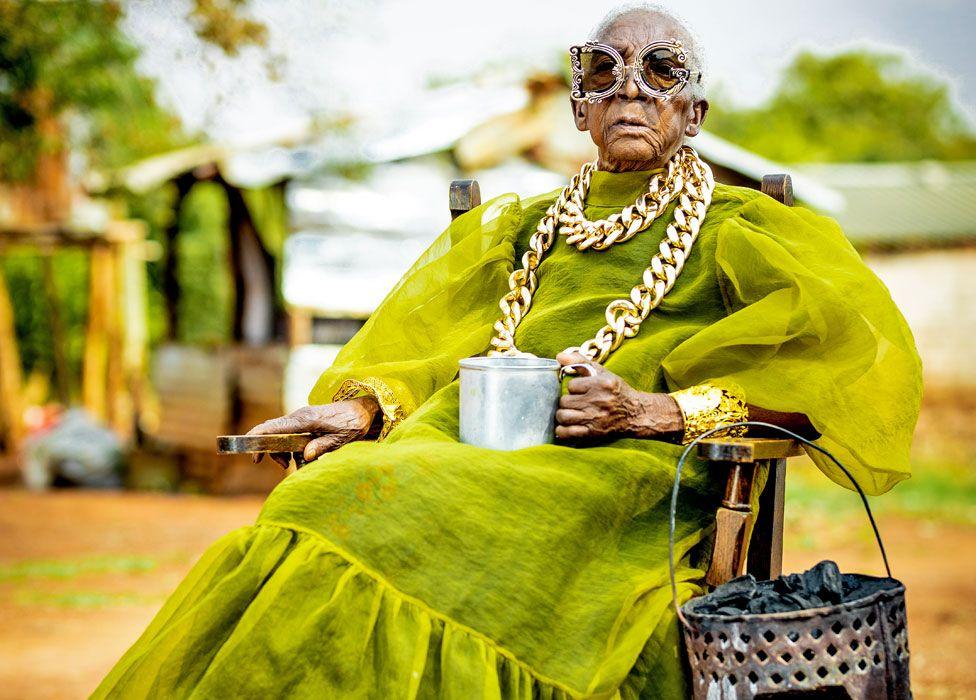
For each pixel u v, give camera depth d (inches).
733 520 100.5
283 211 567.5
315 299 573.9
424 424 110.4
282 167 557.0
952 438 751.1
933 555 406.9
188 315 878.4
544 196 132.9
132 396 655.8
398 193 574.9
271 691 92.6
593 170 126.7
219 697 92.1
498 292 127.0
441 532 96.7
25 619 287.1
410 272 130.5
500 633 95.3
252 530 98.7
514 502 99.0
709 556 107.6
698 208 119.6
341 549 95.3
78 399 866.8
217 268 887.1
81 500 530.0
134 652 98.3
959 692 221.1
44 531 436.1
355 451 101.7
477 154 568.1
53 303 700.7
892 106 1273.4
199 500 538.0
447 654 93.8
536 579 97.3
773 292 110.3
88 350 683.4
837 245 114.8
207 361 587.2
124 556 383.6
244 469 571.2
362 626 94.1
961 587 343.0
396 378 120.3
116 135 564.1
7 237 635.5
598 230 120.7
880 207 863.7
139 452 596.7
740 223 116.1
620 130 119.5
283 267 573.0
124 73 522.6
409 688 92.0
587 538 100.6
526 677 95.5
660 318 116.5
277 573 95.3
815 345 109.1
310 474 99.0
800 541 433.1
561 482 100.5
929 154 1274.6
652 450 108.2
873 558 399.9
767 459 109.3
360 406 118.0
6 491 564.1
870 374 108.2
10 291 869.2
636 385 111.3
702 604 92.2
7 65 492.1
